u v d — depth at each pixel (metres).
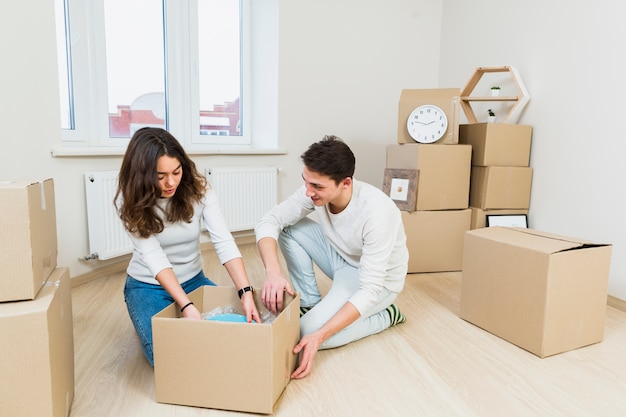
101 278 2.50
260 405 1.21
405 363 1.55
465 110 3.01
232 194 3.09
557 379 1.46
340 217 1.55
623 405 1.32
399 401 1.32
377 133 3.64
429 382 1.43
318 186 1.39
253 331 1.17
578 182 2.38
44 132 2.17
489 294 1.80
